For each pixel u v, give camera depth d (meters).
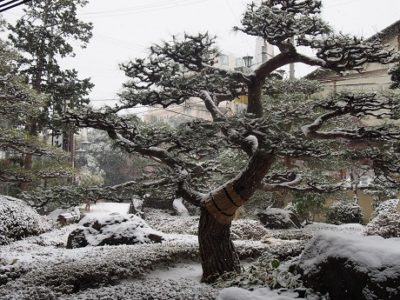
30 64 17.42
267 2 7.10
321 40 6.63
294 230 14.17
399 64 9.43
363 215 17.86
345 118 10.92
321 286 4.70
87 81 17.81
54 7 17.94
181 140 6.55
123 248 9.15
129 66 7.77
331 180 13.40
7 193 16.98
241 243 10.14
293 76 15.65
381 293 4.02
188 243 9.91
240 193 6.59
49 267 7.41
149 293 5.61
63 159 14.80
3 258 8.66
